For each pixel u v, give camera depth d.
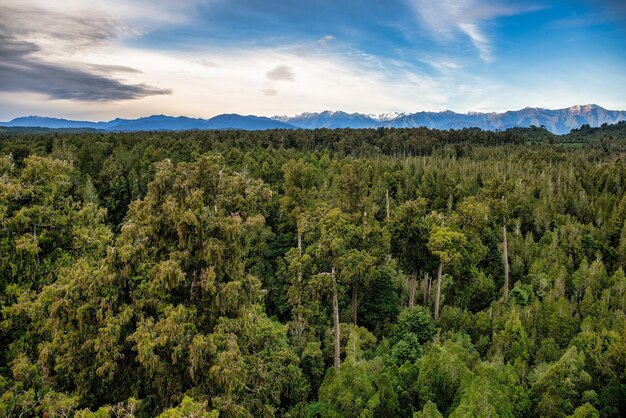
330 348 34.09
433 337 33.69
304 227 38.72
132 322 16.28
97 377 15.68
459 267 44.41
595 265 45.12
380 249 42.41
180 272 16.22
